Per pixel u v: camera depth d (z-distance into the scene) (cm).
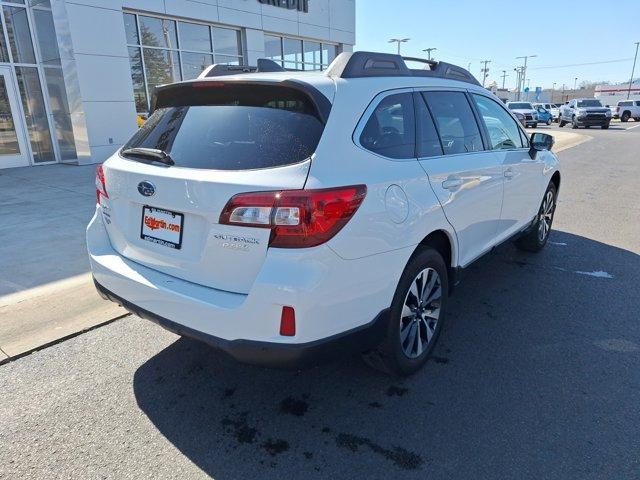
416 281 300
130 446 254
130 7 1339
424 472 234
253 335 231
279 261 224
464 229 344
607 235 624
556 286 456
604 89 7594
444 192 309
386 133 283
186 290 250
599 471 232
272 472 236
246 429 267
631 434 256
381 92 287
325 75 276
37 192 906
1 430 265
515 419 270
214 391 301
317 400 291
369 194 248
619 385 299
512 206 433
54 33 1259
